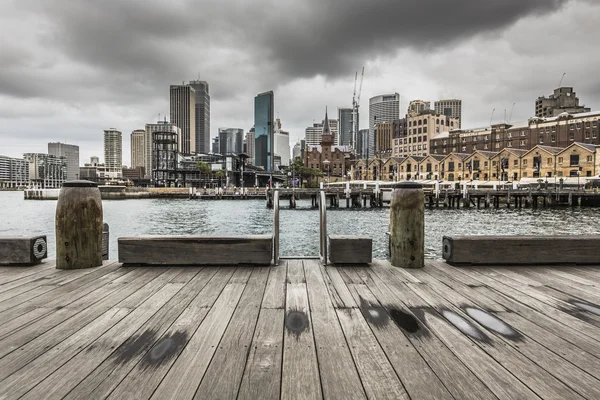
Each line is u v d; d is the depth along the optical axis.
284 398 2.10
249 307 3.69
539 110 186.50
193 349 2.74
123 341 2.88
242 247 5.42
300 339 2.93
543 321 3.33
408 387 2.22
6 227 37.66
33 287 4.35
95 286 4.40
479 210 60.50
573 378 2.33
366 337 2.97
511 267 5.40
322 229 5.66
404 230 5.36
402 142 165.50
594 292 4.21
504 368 2.46
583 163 83.25
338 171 172.88
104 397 2.10
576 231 31.47
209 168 158.75
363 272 5.11
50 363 2.51
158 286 4.42
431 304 3.79
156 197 119.31
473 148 133.38
